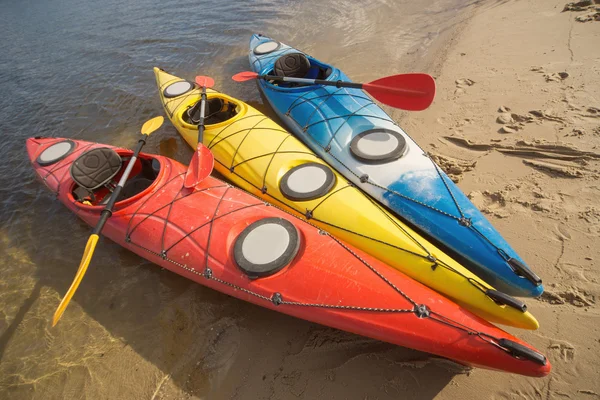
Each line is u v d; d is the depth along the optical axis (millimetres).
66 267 3389
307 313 2268
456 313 2045
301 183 2990
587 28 4840
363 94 3945
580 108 3645
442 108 4242
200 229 2736
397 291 2156
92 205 3363
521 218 2826
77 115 5469
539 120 3652
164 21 7918
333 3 7477
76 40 7785
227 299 2871
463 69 4809
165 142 4711
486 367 1939
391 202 2887
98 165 3391
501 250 2398
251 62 5332
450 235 2596
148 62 6508
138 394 2449
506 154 3398
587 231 2598
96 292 3135
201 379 2445
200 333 2697
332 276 2266
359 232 2678
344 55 5801
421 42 5781
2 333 2943
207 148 3482
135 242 2977
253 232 2514
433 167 2961
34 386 2602
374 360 2295
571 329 2178
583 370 2014
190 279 2895
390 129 3307
